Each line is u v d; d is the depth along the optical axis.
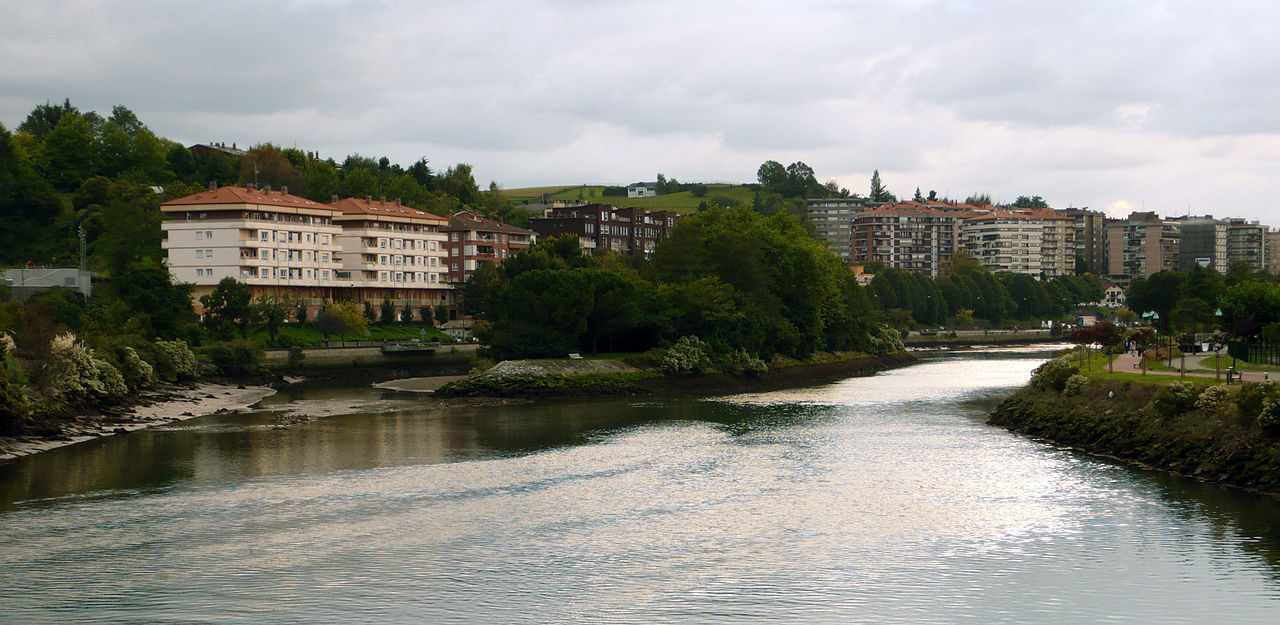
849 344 185.25
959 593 40.75
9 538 49.66
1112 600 39.75
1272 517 51.16
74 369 95.00
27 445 78.81
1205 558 44.72
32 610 39.19
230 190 189.75
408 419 97.94
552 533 50.22
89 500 58.31
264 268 187.88
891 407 105.75
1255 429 59.53
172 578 43.12
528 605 39.59
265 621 37.97
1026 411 87.50
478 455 74.00
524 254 173.88
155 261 189.00
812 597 40.34
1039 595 40.38
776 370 152.25
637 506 56.12
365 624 37.66
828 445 77.50
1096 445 72.62
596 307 137.88
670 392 129.50
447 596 40.69
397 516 54.00
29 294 152.50
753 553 46.53
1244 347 103.38
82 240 178.62
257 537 49.72
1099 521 51.41
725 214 188.75
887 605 39.41
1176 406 67.81
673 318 147.38
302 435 85.62
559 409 107.81
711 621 37.75
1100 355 120.00
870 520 52.50
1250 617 37.75
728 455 73.06
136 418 96.62
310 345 167.00
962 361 193.88
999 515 53.22
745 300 157.38
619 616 38.31
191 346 146.75
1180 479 61.25
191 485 62.69
